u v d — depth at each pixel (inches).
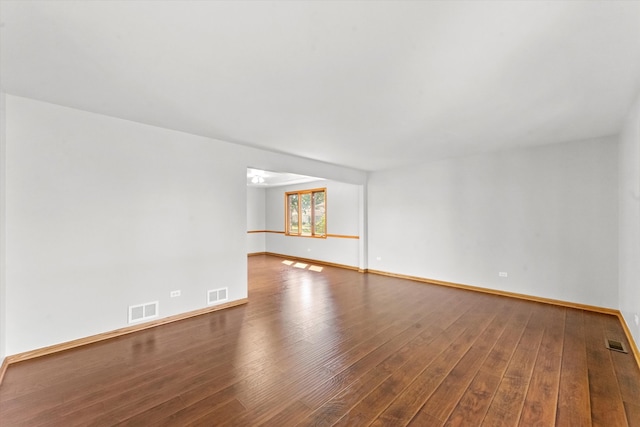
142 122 124.3
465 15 58.1
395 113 113.1
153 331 122.2
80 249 109.3
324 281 215.9
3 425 66.2
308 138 148.6
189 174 140.6
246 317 139.5
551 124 127.0
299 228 325.4
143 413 70.7
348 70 80.6
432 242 208.8
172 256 134.6
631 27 61.7
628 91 94.4
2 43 67.0
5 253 93.2
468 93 95.6
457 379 85.4
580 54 72.7
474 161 187.8
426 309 150.5
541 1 54.2
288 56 73.5
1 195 91.2
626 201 121.0
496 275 178.9
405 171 225.0
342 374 88.3
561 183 156.8
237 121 122.5
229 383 83.4
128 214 121.5
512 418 68.9
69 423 67.1
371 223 249.0
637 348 98.5
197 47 69.4
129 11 56.6
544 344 108.7
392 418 68.9
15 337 95.3
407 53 72.2
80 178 109.7
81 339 108.7
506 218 175.2
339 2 54.2
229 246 156.3
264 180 302.0
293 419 68.6
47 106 102.7
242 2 54.3
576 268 152.0
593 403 74.2
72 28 61.9
